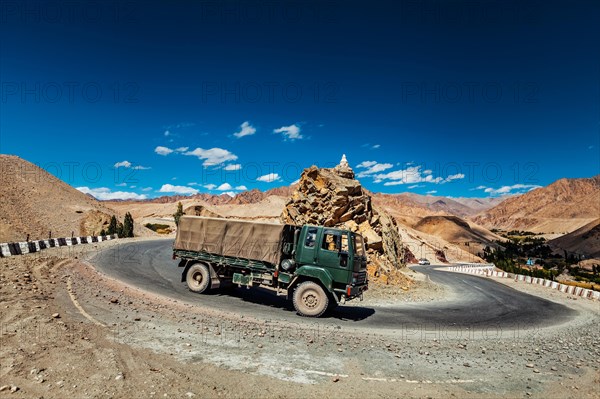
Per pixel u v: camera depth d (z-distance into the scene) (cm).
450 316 1597
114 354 727
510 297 2667
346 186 2795
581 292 3130
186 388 616
